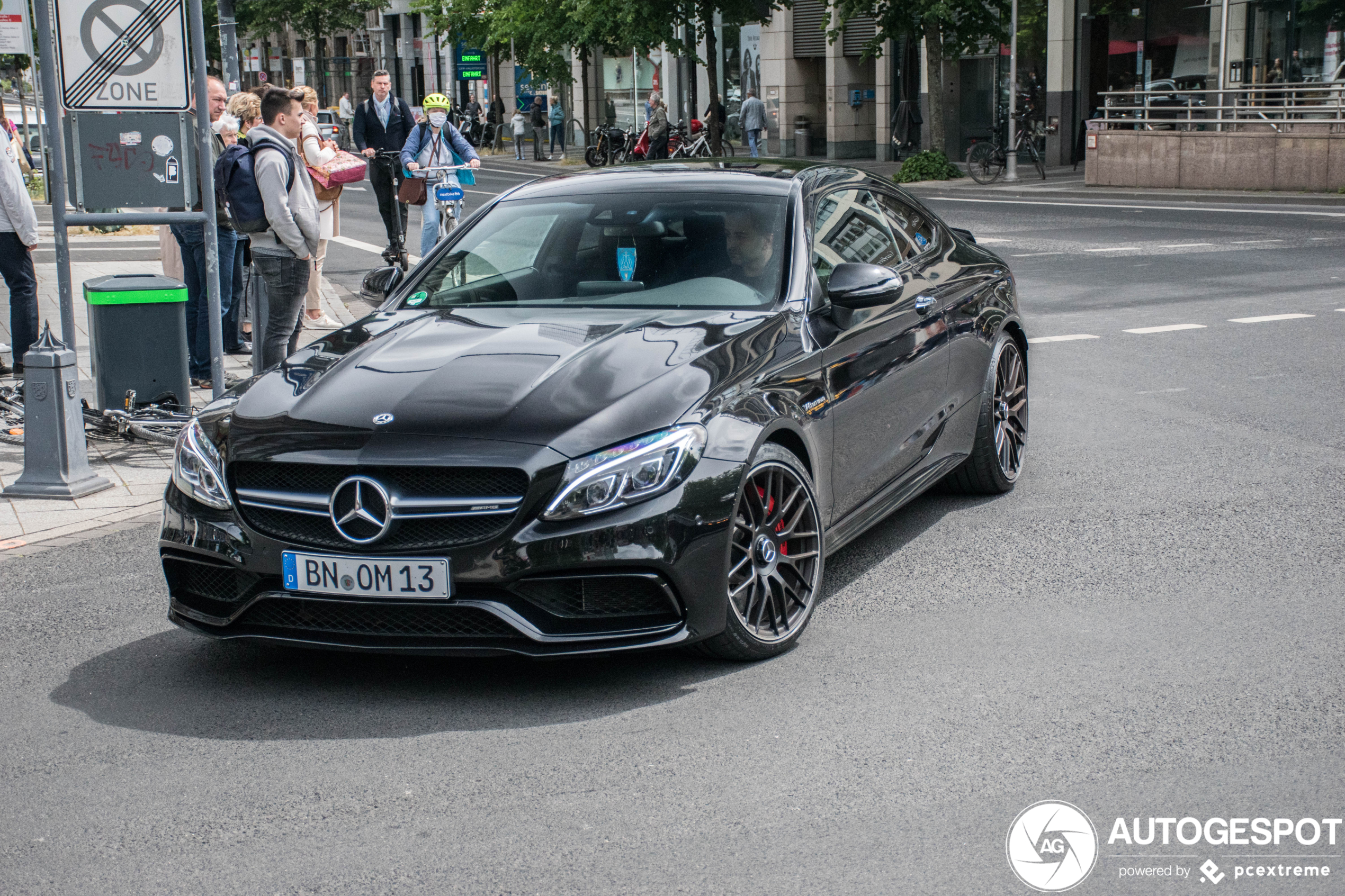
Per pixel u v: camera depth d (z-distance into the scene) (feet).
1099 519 20.02
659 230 17.70
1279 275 45.34
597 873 10.60
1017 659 14.74
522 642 13.55
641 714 13.58
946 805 11.56
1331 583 16.81
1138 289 43.68
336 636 14.01
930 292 19.45
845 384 16.43
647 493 13.43
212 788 12.31
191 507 14.44
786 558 15.14
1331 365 30.83
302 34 183.83
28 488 22.71
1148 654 14.76
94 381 29.04
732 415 14.29
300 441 13.89
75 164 24.67
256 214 26.96
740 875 10.52
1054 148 105.81
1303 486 21.31
